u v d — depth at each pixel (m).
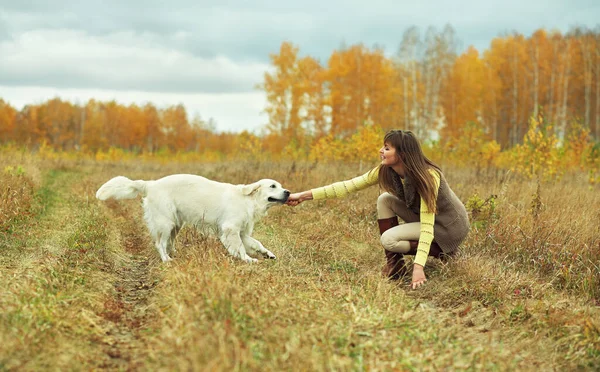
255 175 12.52
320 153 17.06
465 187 9.88
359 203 8.71
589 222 6.86
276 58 33.97
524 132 35.94
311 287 4.71
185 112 56.12
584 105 35.00
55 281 4.43
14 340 3.30
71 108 57.88
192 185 6.20
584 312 4.29
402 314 4.11
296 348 3.22
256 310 3.85
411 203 5.17
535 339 3.96
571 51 34.91
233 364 2.99
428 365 3.29
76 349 3.45
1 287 4.27
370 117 33.25
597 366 3.55
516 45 35.97
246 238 6.22
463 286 4.95
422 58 35.69
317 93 34.69
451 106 35.22
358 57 34.00
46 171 17.36
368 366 3.20
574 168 13.81
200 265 4.95
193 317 3.63
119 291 4.93
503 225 6.54
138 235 7.68
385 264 5.79
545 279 5.34
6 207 7.20
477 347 3.62
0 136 52.06
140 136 54.84
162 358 3.20
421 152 5.03
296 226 7.70
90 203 9.31
